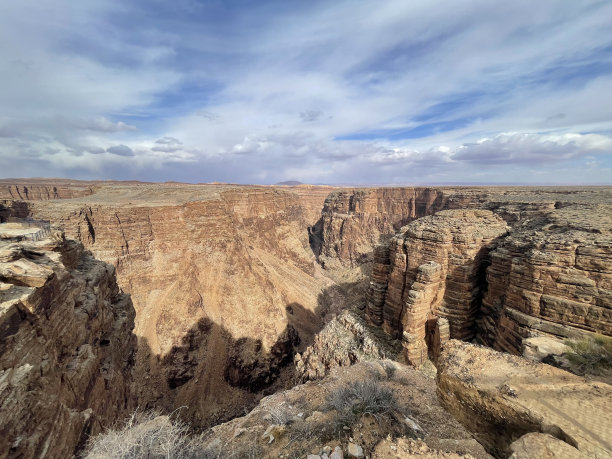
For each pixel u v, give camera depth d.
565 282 15.86
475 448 9.23
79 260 17.83
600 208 29.83
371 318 32.22
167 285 45.88
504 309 19.06
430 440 9.72
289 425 11.57
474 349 8.70
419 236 27.58
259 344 42.50
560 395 6.30
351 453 8.52
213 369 39.41
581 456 4.66
